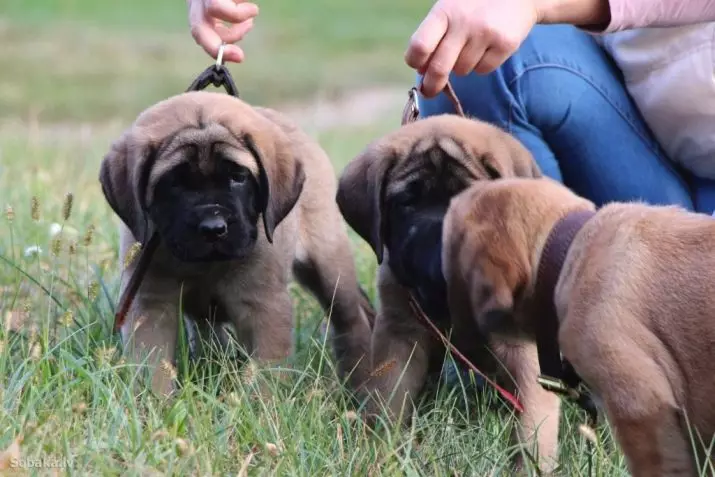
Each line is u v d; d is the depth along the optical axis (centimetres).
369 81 3341
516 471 704
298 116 2730
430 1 5269
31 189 1312
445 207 756
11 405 652
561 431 742
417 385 784
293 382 761
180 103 789
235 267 788
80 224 1148
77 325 827
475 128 790
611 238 571
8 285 956
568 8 734
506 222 603
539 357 602
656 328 556
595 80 891
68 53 3588
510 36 711
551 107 882
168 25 4197
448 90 834
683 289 556
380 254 776
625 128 897
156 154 764
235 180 767
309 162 887
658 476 548
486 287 591
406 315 776
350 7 5066
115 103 2817
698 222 574
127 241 806
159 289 792
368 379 802
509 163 778
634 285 559
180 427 660
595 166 900
